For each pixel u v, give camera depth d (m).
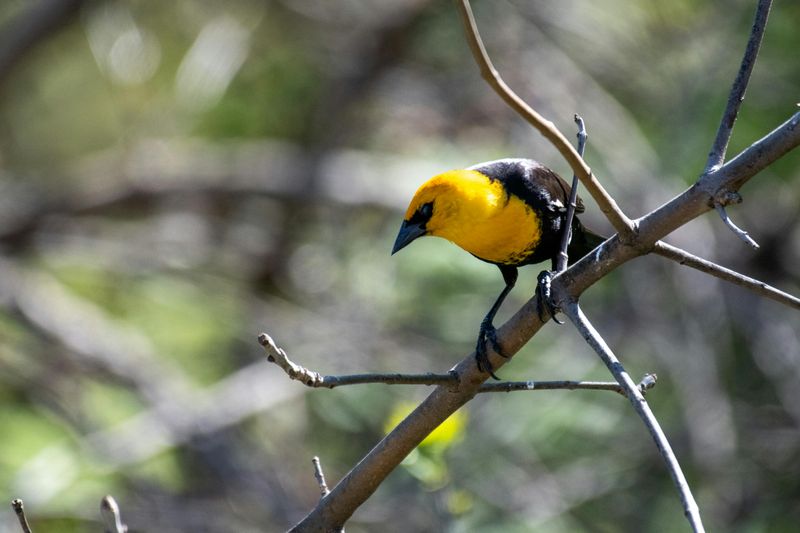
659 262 14.78
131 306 17.53
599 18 16.50
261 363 15.55
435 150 17.53
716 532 12.61
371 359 15.13
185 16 18.52
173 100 18.83
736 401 14.17
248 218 18.56
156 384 16.05
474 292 14.84
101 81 19.31
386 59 18.06
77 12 17.81
